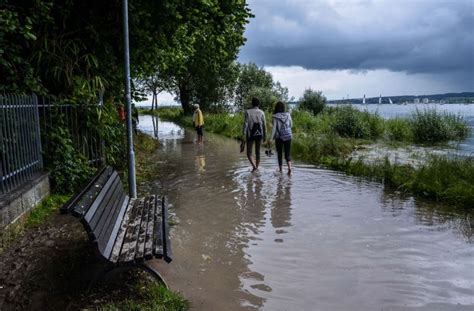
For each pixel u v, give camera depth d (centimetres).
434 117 1888
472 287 415
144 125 3353
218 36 1330
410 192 817
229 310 369
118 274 416
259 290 408
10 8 754
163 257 365
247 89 3922
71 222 594
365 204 734
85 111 873
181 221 638
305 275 443
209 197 792
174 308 358
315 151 1326
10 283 401
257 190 850
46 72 863
